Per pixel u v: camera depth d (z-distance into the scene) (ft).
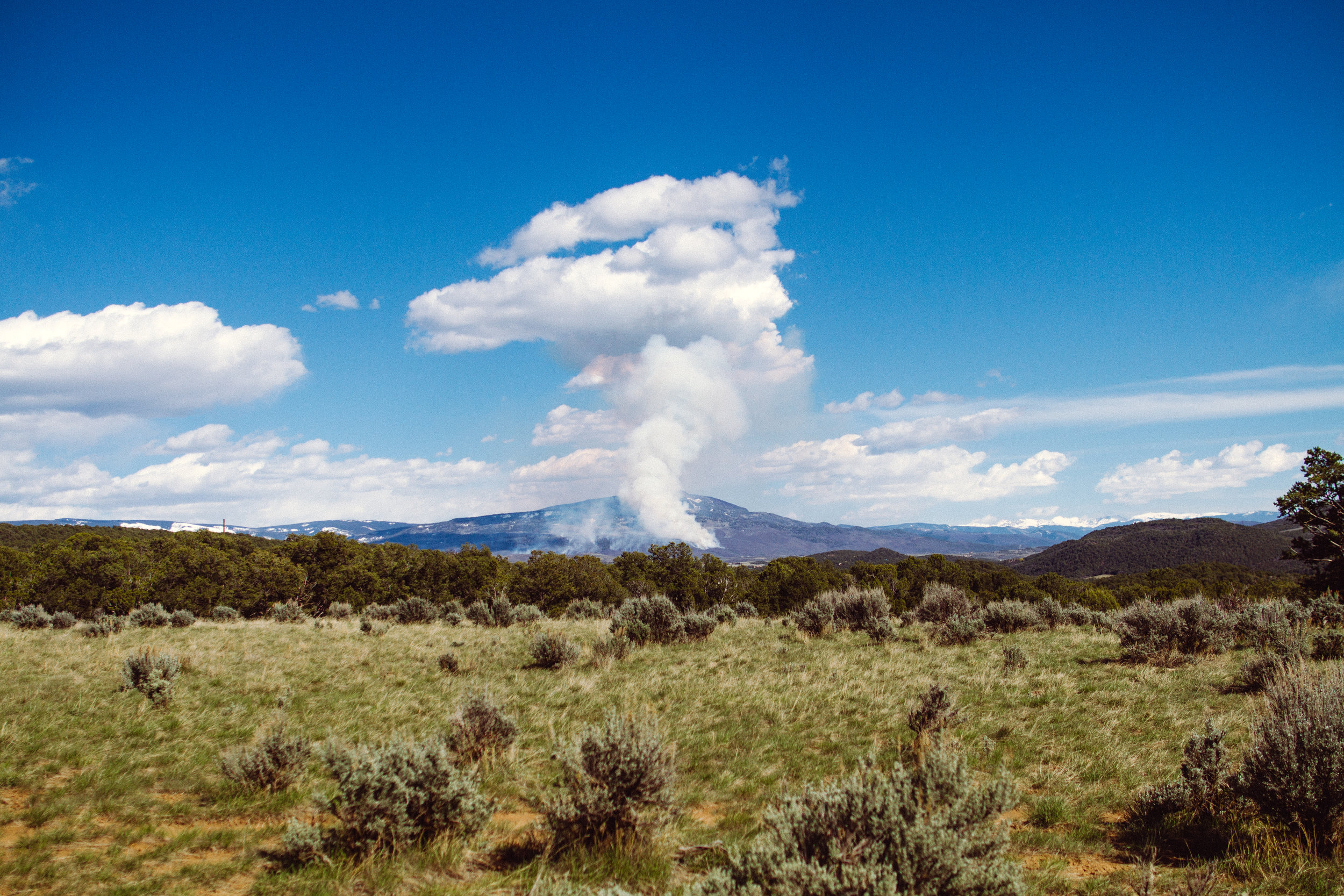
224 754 29.53
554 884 17.79
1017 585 214.69
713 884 13.89
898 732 34.35
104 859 21.09
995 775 28.09
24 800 26.50
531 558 239.50
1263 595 128.98
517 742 33.27
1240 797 21.66
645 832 21.12
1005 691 42.16
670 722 38.22
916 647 63.31
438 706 43.42
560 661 57.77
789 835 14.56
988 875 14.03
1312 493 103.09
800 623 79.51
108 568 170.81
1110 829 23.02
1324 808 19.45
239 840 23.15
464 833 21.81
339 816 21.12
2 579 158.51
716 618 90.27
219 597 183.32
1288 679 24.54
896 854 14.02
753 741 33.99
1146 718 35.19
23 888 19.04
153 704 42.01
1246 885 17.83
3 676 50.01
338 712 42.06
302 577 207.31
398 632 89.66
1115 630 65.31
